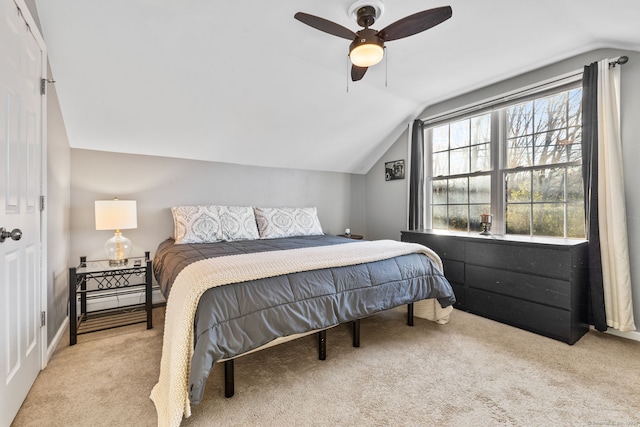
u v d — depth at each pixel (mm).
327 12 1909
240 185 3768
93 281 2873
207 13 1922
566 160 2639
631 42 2131
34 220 1694
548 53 2449
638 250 2209
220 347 1391
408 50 2395
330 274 1884
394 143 4234
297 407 1490
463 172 3434
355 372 1809
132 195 3074
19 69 1465
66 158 2590
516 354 2023
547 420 1397
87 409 1470
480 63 2619
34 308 1688
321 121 3438
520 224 2943
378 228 4578
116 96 2480
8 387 1341
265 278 1656
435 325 2541
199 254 2229
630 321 2188
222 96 2744
